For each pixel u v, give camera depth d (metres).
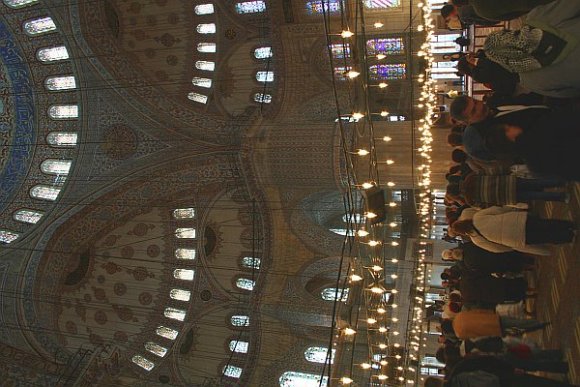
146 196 14.66
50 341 13.99
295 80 12.94
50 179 14.83
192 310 14.63
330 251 13.70
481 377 3.79
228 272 14.46
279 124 13.17
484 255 5.80
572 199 5.08
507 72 5.07
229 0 13.02
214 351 14.25
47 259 14.45
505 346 4.78
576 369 4.37
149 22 13.66
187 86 13.92
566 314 4.84
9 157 14.87
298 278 13.97
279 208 13.84
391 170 11.71
